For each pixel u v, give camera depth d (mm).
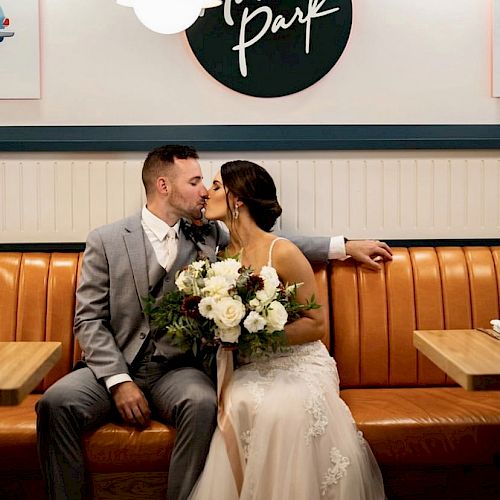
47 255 2789
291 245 2422
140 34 3035
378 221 3029
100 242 2465
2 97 3021
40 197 2975
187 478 2123
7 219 2979
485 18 3068
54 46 3025
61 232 2980
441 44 3076
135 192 2969
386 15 3066
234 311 2020
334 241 2758
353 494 2051
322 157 3020
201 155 3020
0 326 2678
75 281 2723
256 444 2074
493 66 3068
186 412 2146
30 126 3045
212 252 2549
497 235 3051
